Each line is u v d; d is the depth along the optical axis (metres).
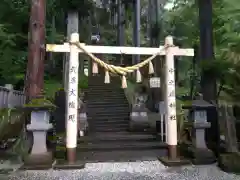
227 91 6.48
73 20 13.15
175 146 5.45
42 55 5.72
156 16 13.65
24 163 4.82
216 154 5.58
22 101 9.70
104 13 26.98
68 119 5.16
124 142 6.72
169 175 4.41
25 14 11.88
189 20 13.47
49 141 5.85
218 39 10.88
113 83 14.90
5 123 6.50
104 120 9.66
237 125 5.86
